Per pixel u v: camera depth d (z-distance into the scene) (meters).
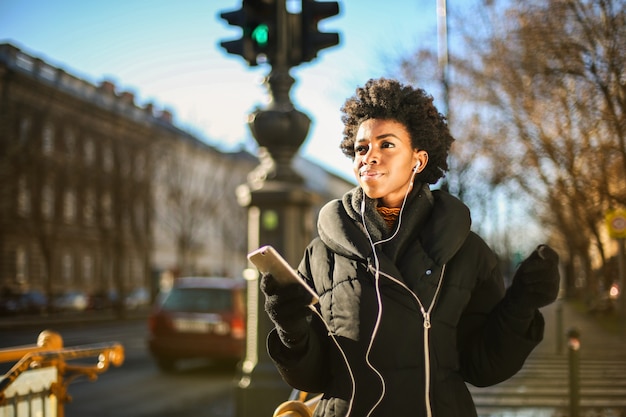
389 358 1.73
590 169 12.74
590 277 33.97
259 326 6.00
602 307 28.06
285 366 1.75
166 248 59.94
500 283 1.97
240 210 61.66
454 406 1.77
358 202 1.88
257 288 6.05
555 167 15.55
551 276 1.77
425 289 1.78
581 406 8.52
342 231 1.83
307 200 6.16
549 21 9.82
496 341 1.86
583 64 9.42
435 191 2.00
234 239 61.56
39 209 35.97
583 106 10.61
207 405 9.24
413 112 1.95
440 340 1.79
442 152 2.05
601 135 11.34
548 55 10.09
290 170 6.22
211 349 12.54
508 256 43.41
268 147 6.26
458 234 1.83
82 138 44.72
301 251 6.16
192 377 12.14
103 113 47.44
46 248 36.56
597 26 9.16
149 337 12.82
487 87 16.36
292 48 6.09
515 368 1.88
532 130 14.45
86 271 49.94
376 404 1.72
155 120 58.28
